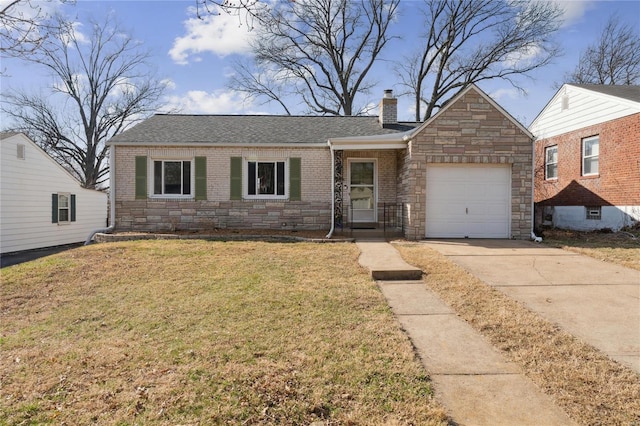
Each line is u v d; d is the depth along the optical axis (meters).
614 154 13.39
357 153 13.59
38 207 16.12
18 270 7.99
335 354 3.96
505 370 3.64
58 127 29.27
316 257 8.95
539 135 17.95
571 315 5.12
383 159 13.56
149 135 13.58
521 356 3.92
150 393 3.27
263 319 5.04
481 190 11.47
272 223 13.44
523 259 8.60
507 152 11.28
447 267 7.85
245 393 3.23
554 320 4.96
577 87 15.29
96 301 6.06
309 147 13.39
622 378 3.44
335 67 29.75
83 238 19.44
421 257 8.76
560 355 3.94
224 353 4.01
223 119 15.81
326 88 31.05
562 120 16.27
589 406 3.02
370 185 13.75
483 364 3.77
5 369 3.82
